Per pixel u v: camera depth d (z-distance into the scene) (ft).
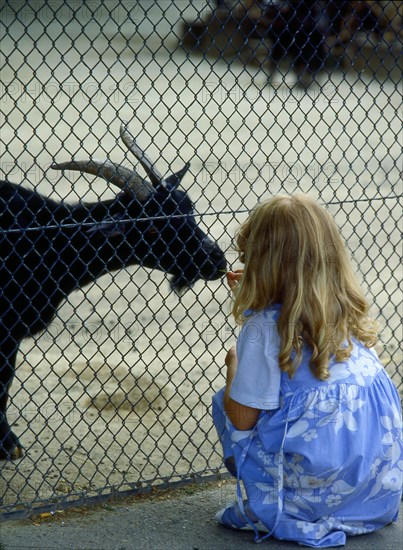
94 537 15.07
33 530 15.30
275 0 28.78
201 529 15.52
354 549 14.67
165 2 88.12
